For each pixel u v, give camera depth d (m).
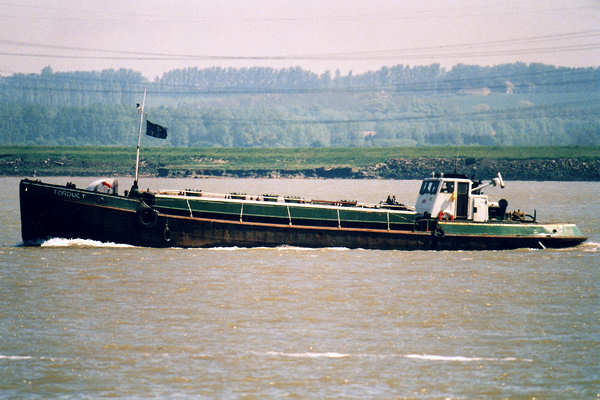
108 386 114.19
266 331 140.50
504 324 147.12
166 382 115.88
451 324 146.75
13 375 117.88
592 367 123.94
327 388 114.38
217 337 136.50
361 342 135.12
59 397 109.94
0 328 140.00
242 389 113.62
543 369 123.00
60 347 130.25
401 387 115.25
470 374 120.69
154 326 142.38
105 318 147.12
